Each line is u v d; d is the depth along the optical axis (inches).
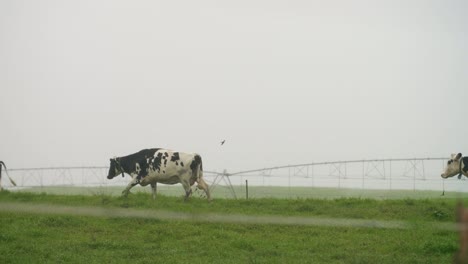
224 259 766.5
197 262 742.5
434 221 1065.5
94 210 951.0
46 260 743.7
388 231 979.9
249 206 1202.6
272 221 994.1
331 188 2810.0
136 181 1357.0
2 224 975.0
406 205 1205.7
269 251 821.2
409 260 766.5
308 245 872.3
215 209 1136.8
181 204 1208.2
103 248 834.8
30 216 1036.5
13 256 760.3
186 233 938.1
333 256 800.3
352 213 1128.8
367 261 757.3
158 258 767.7
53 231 939.3
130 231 955.3
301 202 1258.0
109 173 1393.9
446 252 821.2
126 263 733.3
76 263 731.4
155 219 1026.7
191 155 1332.4
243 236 935.7
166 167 1331.2
